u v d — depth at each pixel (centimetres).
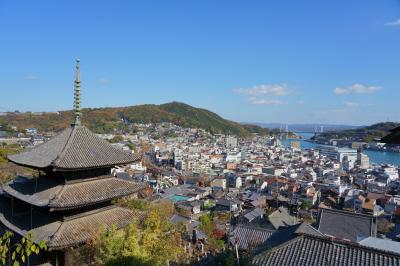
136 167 13075
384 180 13850
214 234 4631
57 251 1677
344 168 18062
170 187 10181
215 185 11838
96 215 1848
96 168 1808
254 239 2938
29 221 1797
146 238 1708
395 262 1526
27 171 4362
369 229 3588
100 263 1502
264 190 11281
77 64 1959
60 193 1666
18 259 1705
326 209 3934
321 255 1633
